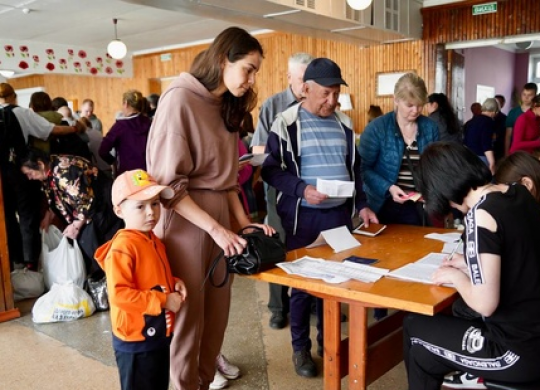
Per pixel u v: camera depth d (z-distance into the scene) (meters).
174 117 1.69
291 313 2.57
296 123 2.44
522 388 1.52
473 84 9.08
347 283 1.68
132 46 10.27
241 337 3.04
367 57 7.52
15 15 7.23
